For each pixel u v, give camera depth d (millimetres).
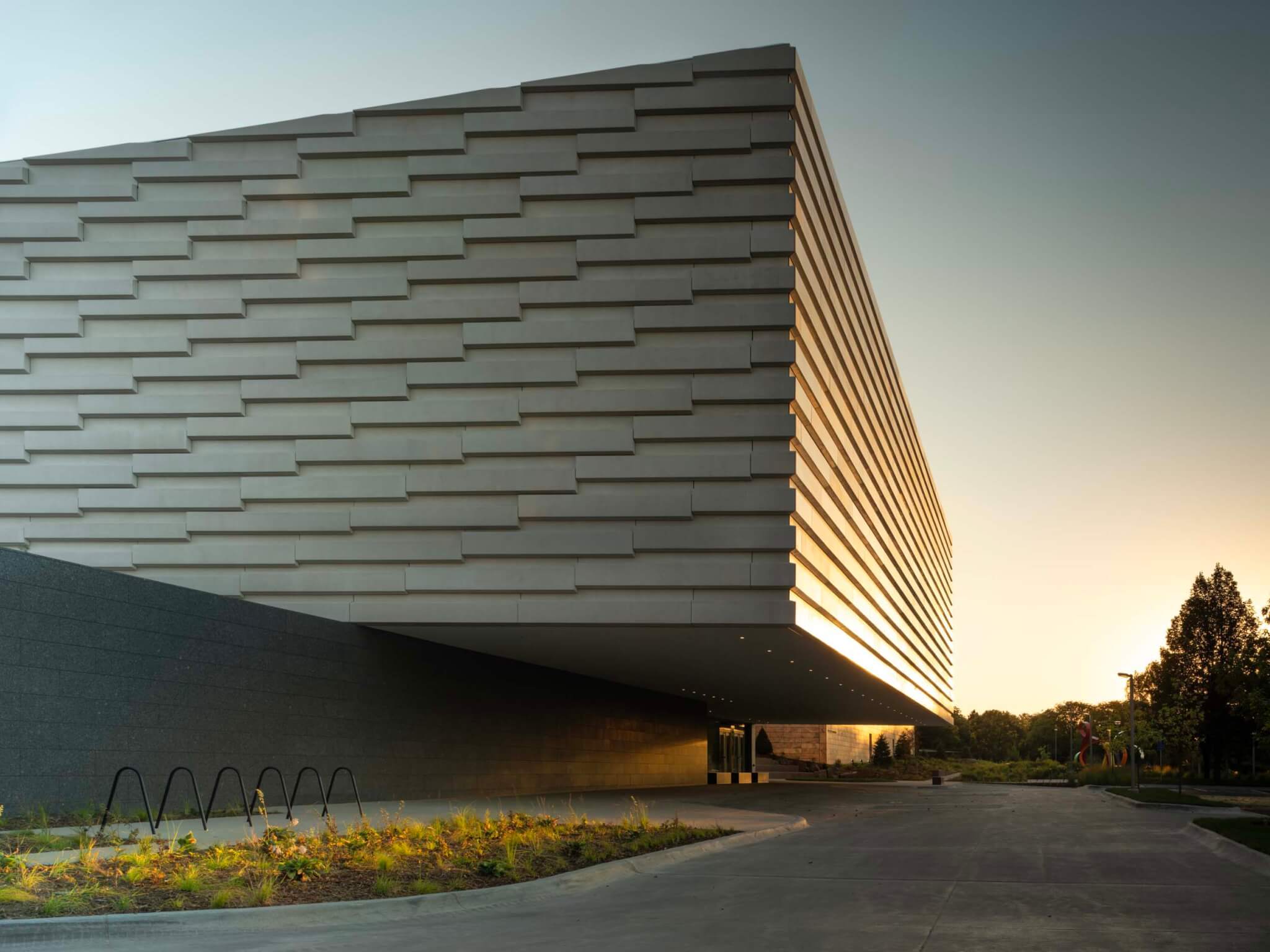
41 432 29516
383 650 30203
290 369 29141
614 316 28812
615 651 34656
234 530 28938
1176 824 28234
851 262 39438
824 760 105625
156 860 13516
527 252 29125
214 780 23734
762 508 27781
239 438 29172
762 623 27719
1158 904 12945
